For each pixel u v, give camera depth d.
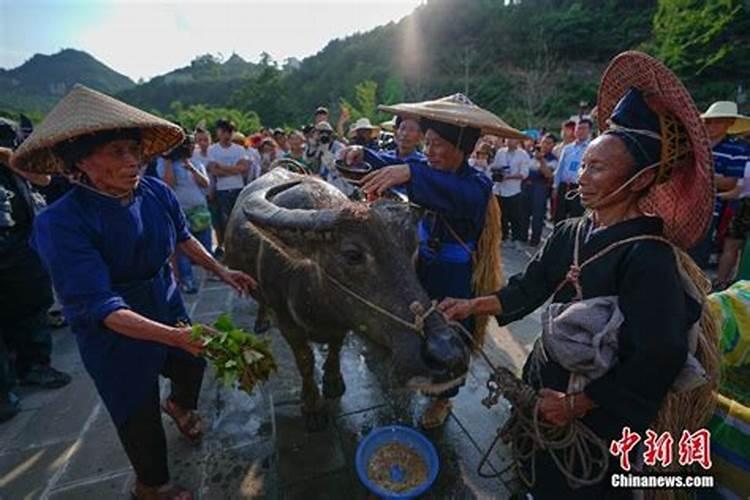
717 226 6.34
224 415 3.31
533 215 8.48
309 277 2.55
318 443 3.00
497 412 3.31
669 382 1.39
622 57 1.52
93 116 1.89
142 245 2.23
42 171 2.19
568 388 1.61
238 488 2.65
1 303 3.49
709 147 1.31
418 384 2.03
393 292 2.10
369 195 2.36
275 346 4.38
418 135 3.36
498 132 2.55
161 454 2.42
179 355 2.62
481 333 2.97
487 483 2.67
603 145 1.48
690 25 33.31
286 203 2.96
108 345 2.14
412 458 2.60
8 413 3.29
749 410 1.82
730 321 2.35
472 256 2.80
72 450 3.00
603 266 1.53
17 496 2.64
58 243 1.95
